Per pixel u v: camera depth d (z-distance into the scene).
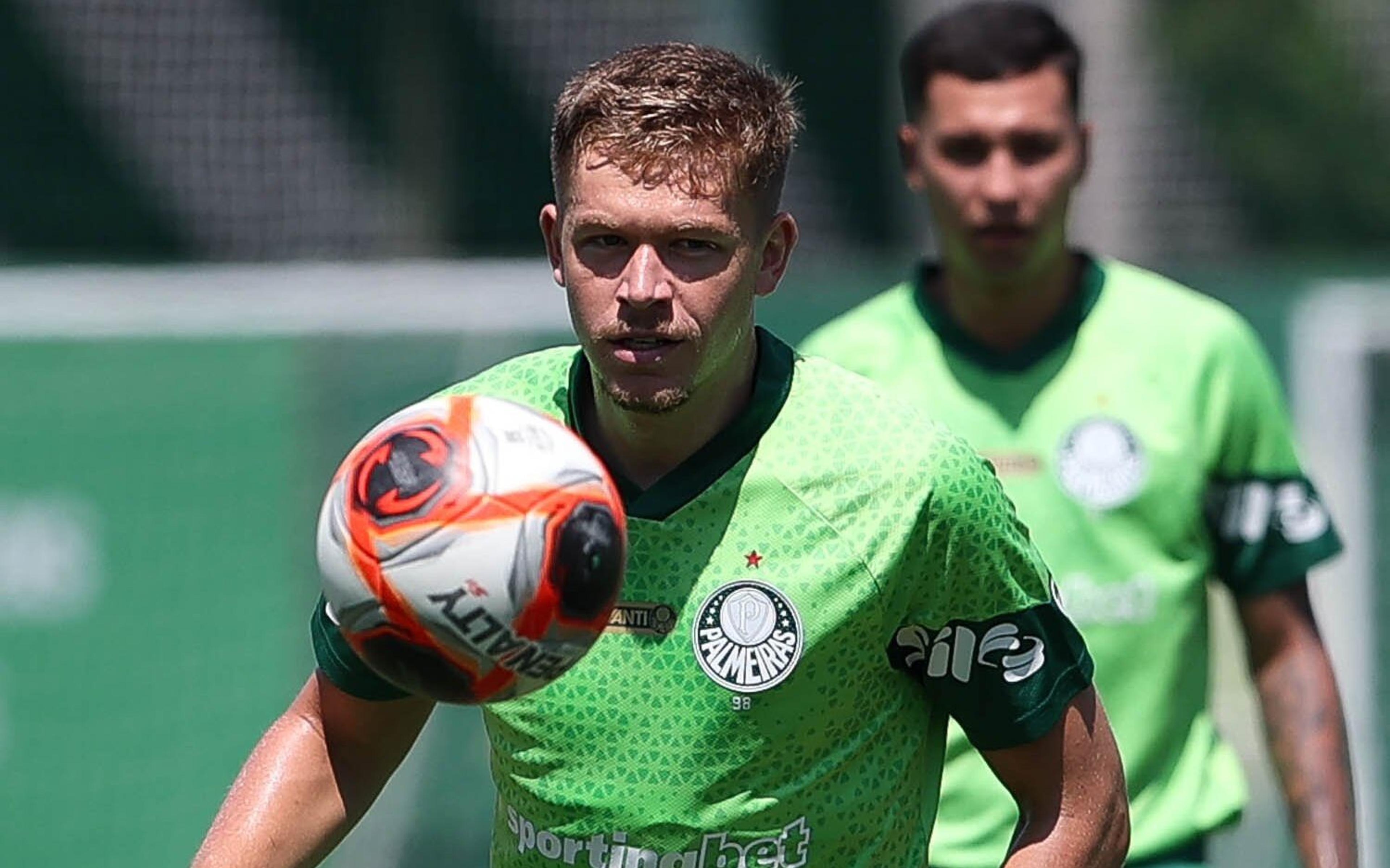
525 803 10.67
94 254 33.88
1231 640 23.42
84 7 34.41
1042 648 10.76
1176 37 45.31
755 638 10.24
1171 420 16.28
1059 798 11.02
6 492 24.14
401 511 9.47
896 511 10.32
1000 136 16.06
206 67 34.56
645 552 10.35
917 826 11.01
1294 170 43.91
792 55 39.41
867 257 37.97
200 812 24.11
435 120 34.06
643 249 9.70
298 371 24.45
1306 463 23.83
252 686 24.20
